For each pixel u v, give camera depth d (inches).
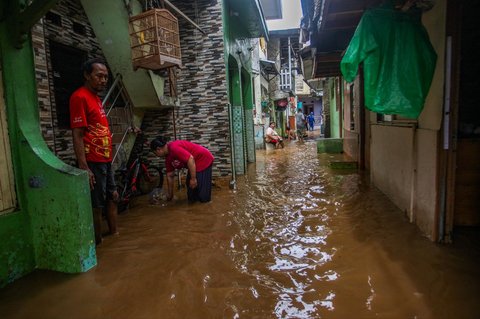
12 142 127.3
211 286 114.7
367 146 333.4
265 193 253.8
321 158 447.2
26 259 130.3
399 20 135.6
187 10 300.2
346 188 256.2
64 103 218.8
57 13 209.3
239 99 351.9
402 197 187.3
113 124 256.8
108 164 161.6
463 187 153.8
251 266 129.1
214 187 281.0
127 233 173.0
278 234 163.0
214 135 309.7
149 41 204.8
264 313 98.1
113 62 247.8
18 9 122.2
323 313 97.0
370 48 135.1
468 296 101.8
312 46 334.3
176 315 98.8
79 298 110.7
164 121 311.7
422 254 131.3
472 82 154.2
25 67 131.4
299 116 815.1
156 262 135.6
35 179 129.1
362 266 125.1
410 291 106.3
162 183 276.5
